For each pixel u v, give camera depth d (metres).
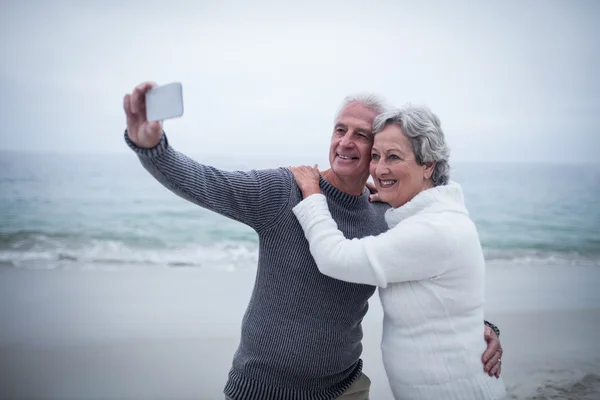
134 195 11.05
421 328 1.74
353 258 1.71
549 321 5.11
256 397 1.94
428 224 1.69
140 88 1.52
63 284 6.01
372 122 1.93
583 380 3.71
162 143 1.60
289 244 1.90
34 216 9.98
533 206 12.27
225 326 4.68
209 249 8.31
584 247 9.40
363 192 2.08
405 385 1.78
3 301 5.24
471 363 1.73
